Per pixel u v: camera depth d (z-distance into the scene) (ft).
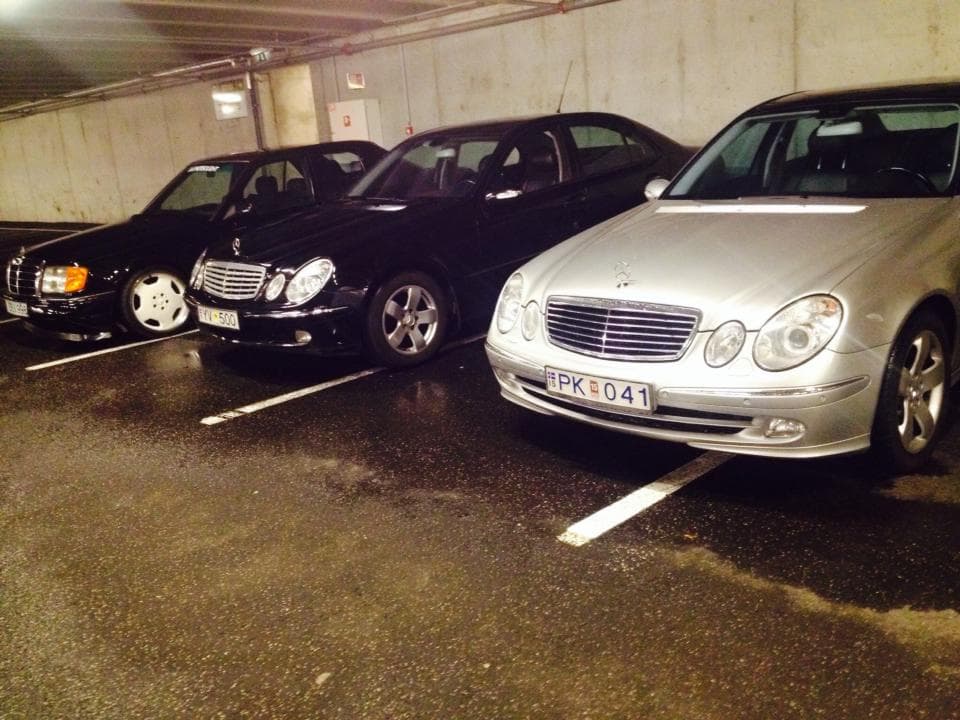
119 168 51.34
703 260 11.03
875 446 10.36
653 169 20.79
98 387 18.34
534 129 19.12
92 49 34.47
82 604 9.64
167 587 9.82
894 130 12.97
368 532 10.71
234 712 7.65
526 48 30.25
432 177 19.27
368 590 9.39
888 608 8.22
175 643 8.74
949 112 12.50
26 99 52.80
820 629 8.00
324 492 12.01
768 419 9.79
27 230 57.00
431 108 34.17
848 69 23.11
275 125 41.78
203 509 11.80
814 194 12.67
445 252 17.51
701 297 10.29
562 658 7.96
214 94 43.06
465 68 32.40
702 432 10.41
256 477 12.74
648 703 7.27
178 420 15.69
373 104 36.06
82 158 53.78
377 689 7.78
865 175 12.59
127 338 22.75
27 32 29.35
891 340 9.87
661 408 10.50
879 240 10.61
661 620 8.38
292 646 8.51
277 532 10.92
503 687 7.64
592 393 11.01
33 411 17.11
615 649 8.01
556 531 10.32
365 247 16.66
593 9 27.99
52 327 21.62
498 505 11.14
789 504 10.41
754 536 9.77
